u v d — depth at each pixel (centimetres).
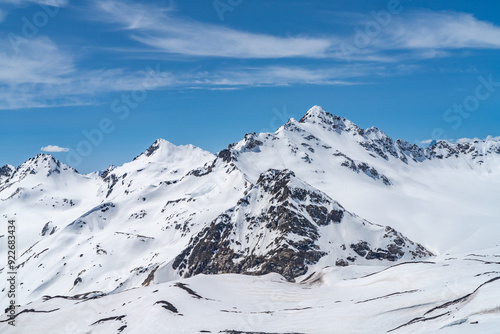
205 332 10256
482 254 19338
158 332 10888
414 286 12375
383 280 14075
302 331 9906
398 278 13638
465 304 8700
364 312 10338
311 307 12531
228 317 11556
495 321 7419
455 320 8094
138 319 11981
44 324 13475
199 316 11700
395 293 11638
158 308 12119
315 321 10512
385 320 9644
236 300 14088
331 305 12125
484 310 7950
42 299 18012
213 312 12106
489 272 11569
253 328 10419
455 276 12225
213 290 15112
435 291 10644
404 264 15125
